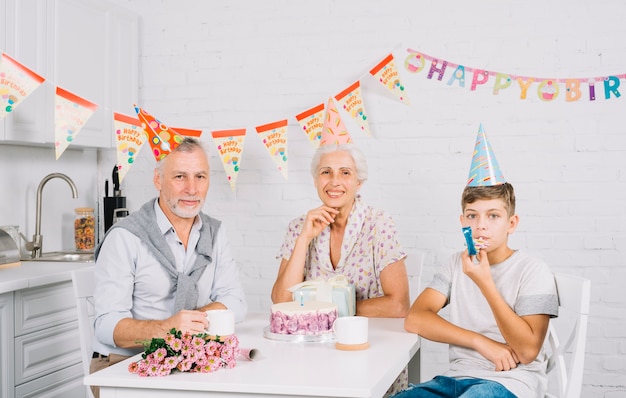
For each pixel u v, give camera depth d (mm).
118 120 2113
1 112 2062
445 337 1800
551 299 1781
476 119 3084
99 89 3164
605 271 2967
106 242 1986
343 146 2250
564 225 3002
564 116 2998
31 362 2537
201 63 3402
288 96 3303
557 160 3008
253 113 3344
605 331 2961
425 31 3135
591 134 2977
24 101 2734
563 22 2996
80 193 3480
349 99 2883
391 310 2115
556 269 3010
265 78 3326
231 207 3361
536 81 3010
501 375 1701
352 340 1658
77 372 2807
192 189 1997
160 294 2002
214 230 2170
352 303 1999
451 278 1942
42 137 2840
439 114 3119
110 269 1938
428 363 3146
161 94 3447
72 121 2123
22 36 2701
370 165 3186
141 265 1977
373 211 2309
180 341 1470
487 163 1854
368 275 2260
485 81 3062
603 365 2963
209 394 1395
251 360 1552
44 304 2602
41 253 3092
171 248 2049
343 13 3229
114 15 3258
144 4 3455
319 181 2248
